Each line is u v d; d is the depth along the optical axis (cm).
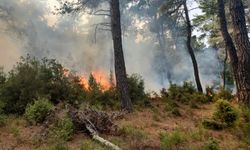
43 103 995
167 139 793
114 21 1327
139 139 812
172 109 1285
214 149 755
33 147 768
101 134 870
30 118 967
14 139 821
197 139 870
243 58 1173
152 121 1096
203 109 1395
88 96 1395
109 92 1480
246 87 1160
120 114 1130
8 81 1170
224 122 1012
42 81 1209
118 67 1305
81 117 897
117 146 756
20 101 1126
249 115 1033
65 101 1207
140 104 1442
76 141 819
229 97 1605
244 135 915
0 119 958
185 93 1734
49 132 841
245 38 1179
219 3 1549
